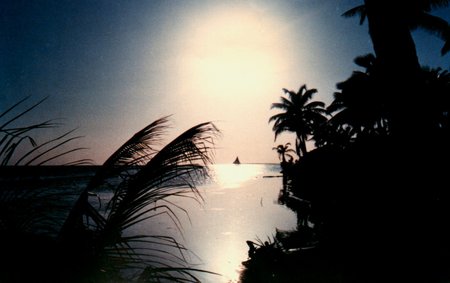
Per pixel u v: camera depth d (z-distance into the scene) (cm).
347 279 636
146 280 183
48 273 152
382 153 1189
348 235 934
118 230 175
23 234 153
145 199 182
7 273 145
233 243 1196
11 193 154
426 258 662
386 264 673
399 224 902
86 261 161
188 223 1662
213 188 4738
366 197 1109
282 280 686
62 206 165
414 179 1009
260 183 5891
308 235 1229
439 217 893
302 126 4434
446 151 1024
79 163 173
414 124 1030
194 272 813
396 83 1058
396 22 1087
